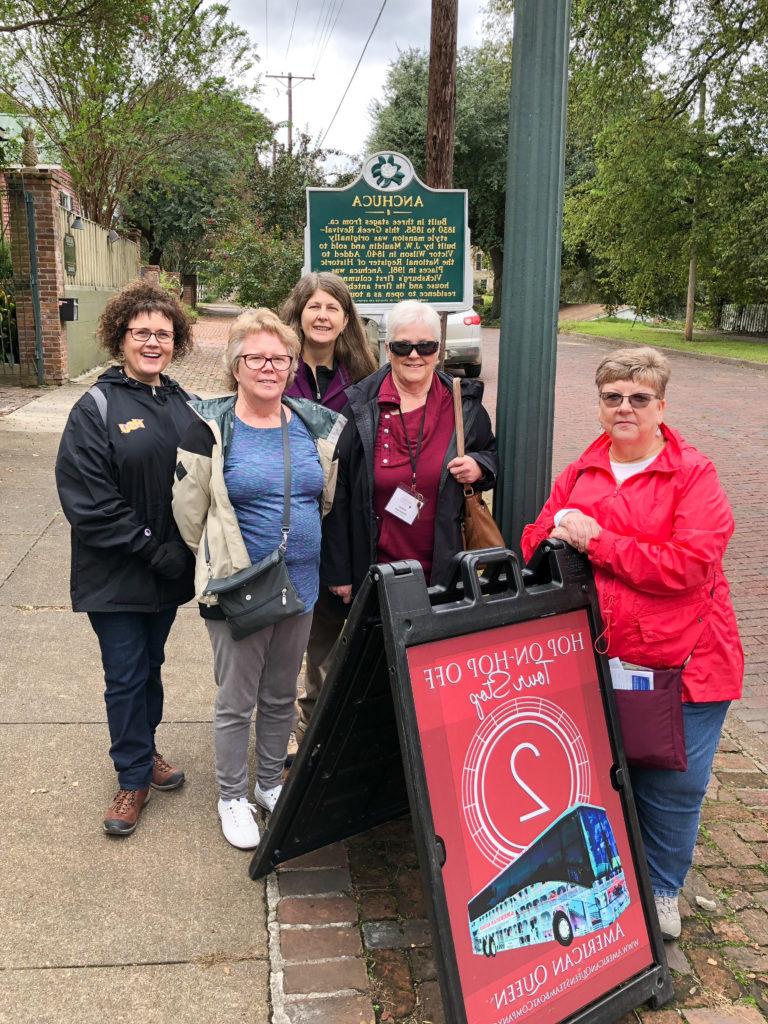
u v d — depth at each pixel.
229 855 2.79
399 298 4.57
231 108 17.09
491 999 1.97
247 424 2.66
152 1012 2.18
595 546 2.26
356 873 2.76
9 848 2.75
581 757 2.28
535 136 2.71
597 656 2.37
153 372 2.77
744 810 3.25
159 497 2.74
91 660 4.05
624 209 22.78
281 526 2.62
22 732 3.41
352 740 2.43
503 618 2.18
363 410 2.78
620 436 2.34
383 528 2.82
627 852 2.31
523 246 2.78
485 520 2.82
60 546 5.56
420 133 29.73
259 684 2.91
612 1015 2.14
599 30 14.74
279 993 2.25
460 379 2.87
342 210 4.47
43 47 14.45
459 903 1.98
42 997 2.20
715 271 24.16
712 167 21.09
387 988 2.29
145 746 2.91
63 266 11.99
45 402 10.42
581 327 30.75
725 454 9.86
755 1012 2.30
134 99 16.41
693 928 2.61
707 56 15.69
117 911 2.52
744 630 5.11
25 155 11.30
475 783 2.07
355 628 2.13
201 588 2.54
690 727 2.37
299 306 3.18
